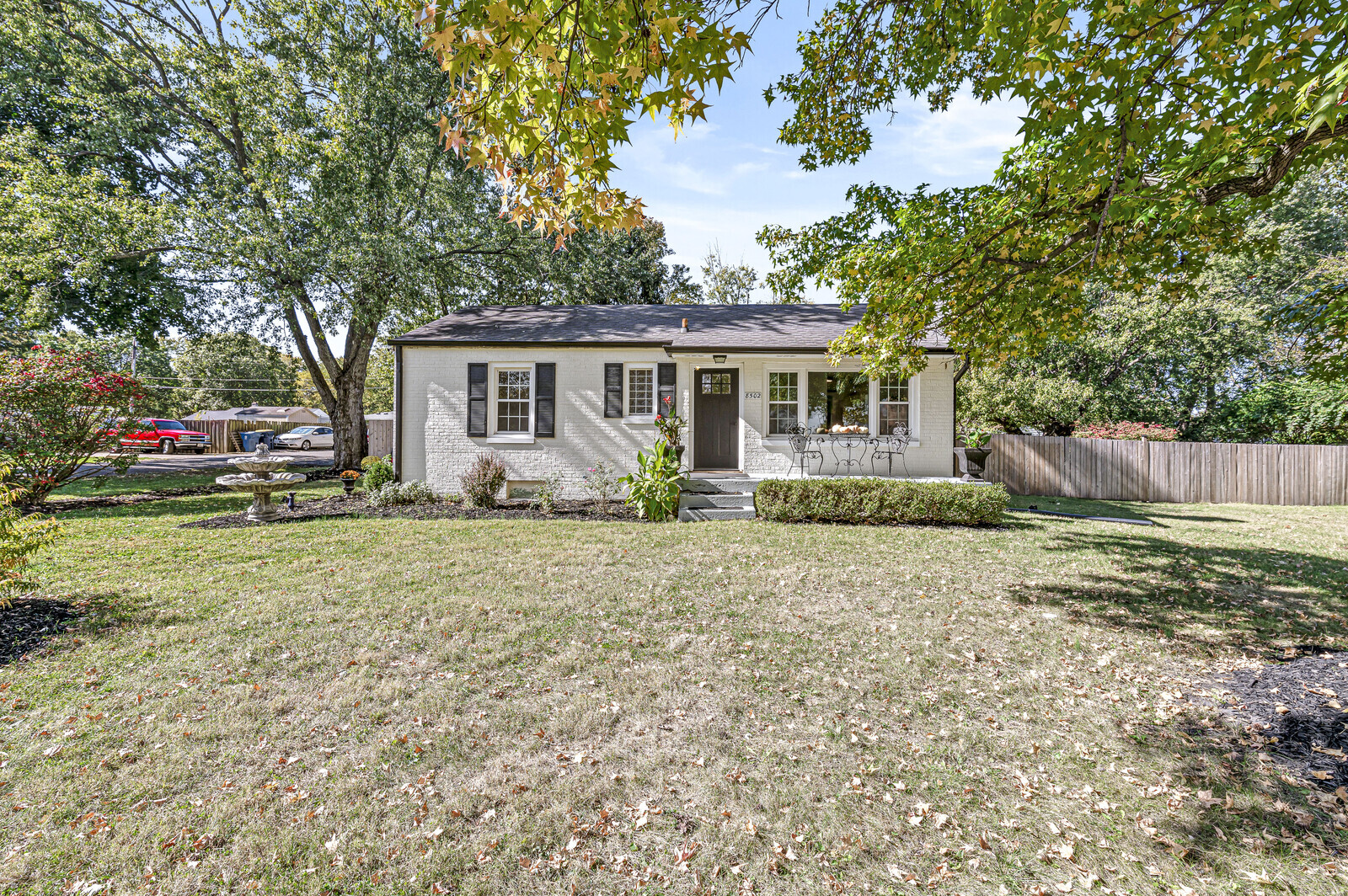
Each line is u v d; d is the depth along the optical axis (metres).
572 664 4.39
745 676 4.24
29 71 15.88
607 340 12.50
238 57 15.93
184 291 17.78
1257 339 19.44
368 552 7.60
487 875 2.42
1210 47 3.48
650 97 3.00
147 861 2.46
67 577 6.28
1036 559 7.49
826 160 8.45
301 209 15.76
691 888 2.38
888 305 6.45
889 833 2.70
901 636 5.00
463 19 2.64
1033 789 3.02
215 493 14.00
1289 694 3.80
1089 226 5.52
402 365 12.89
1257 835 2.67
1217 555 7.74
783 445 11.95
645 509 10.28
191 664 4.26
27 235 14.11
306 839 2.60
